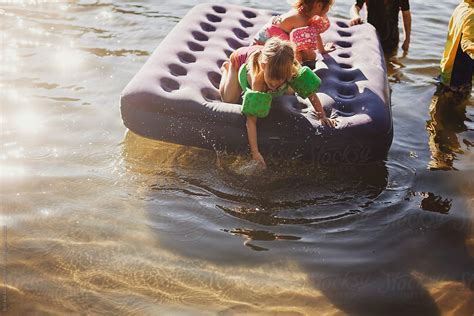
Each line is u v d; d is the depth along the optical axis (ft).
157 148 13.25
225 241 10.60
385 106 12.64
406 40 18.26
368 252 10.48
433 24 20.31
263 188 12.01
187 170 12.50
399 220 11.29
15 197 11.52
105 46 17.76
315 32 14.20
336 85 13.51
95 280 9.63
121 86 15.65
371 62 14.30
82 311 9.02
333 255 10.37
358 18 16.79
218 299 9.33
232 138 12.23
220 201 11.65
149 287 9.52
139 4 20.85
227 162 12.68
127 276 9.73
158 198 11.68
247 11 17.01
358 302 9.40
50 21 19.17
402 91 16.10
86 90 15.42
